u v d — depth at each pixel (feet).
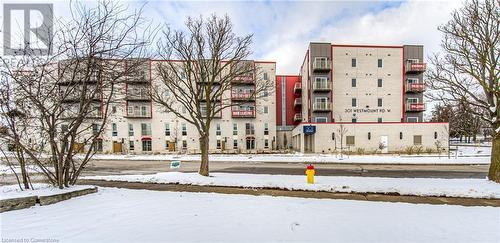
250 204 20.93
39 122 24.80
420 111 108.99
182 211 18.67
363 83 110.83
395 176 41.86
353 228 15.30
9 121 21.58
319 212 18.57
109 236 13.82
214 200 22.34
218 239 13.58
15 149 23.29
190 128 121.80
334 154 91.20
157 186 29.99
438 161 63.05
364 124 100.37
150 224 15.74
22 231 14.35
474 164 59.47
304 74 127.85
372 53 111.34
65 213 17.76
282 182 30.48
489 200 23.07
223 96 119.24
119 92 29.19
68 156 24.25
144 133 119.85
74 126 23.90
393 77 110.83
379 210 19.22
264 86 59.06
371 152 98.07
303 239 13.64
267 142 124.26
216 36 38.40
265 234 14.30
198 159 76.74
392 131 100.22
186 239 13.55
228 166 59.26
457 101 34.24
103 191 25.77
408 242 13.35
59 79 22.67
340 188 27.48
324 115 110.11
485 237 14.02
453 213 18.56
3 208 17.92
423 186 27.68
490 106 30.78
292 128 142.61
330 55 110.73
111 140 116.78
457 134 162.50
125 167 57.98
